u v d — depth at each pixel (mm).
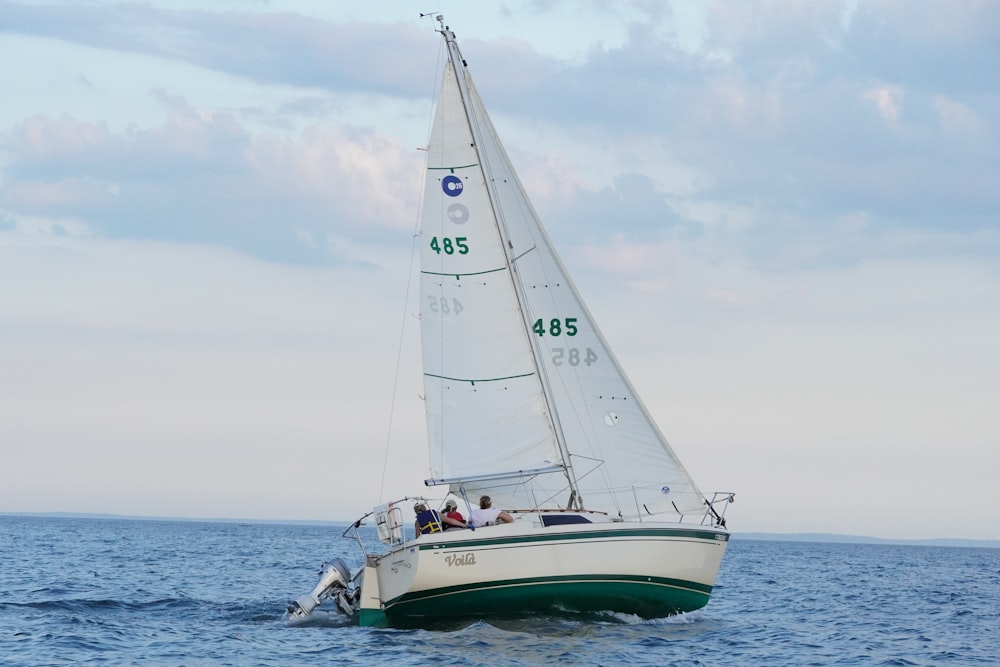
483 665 37312
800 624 55750
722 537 46250
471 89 51281
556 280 50812
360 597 49219
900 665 41500
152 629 47812
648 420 49469
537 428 47625
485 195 48688
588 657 39000
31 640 43250
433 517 45281
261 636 45312
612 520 47375
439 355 48062
